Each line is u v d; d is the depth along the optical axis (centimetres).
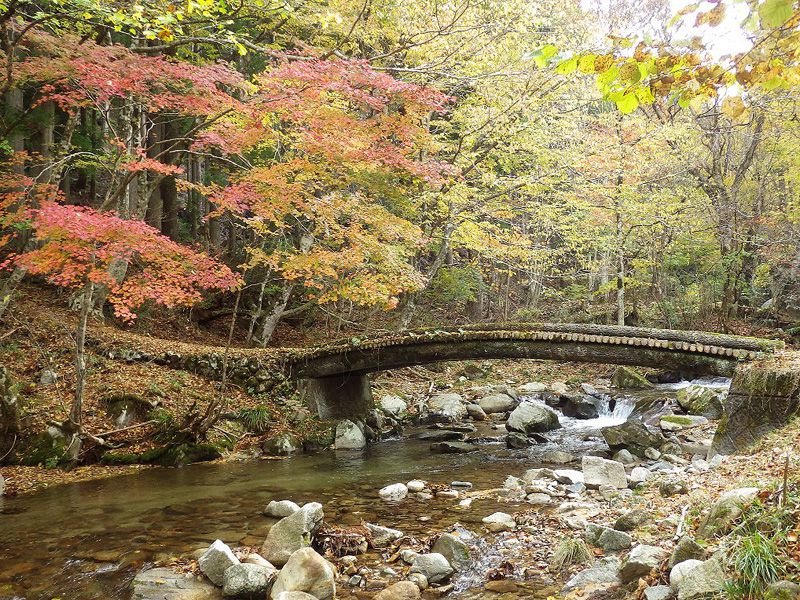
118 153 1103
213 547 525
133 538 625
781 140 1900
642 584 419
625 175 1823
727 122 1956
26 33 809
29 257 745
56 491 829
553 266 2600
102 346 1304
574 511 686
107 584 513
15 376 1108
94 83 752
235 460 1082
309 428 1261
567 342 1141
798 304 2288
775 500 441
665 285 2533
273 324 1784
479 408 1600
